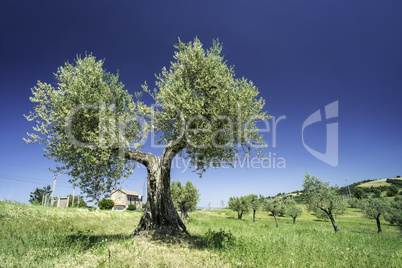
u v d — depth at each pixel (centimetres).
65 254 719
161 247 892
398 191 11881
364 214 3691
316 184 2973
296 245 1067
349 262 802
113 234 1272
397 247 1399
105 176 1150
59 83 1088
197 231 1580
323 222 5509
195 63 1210
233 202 6488
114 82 1248
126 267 584
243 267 639
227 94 1141
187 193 4603
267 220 6181
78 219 1817
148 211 1198
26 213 1507
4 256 658
